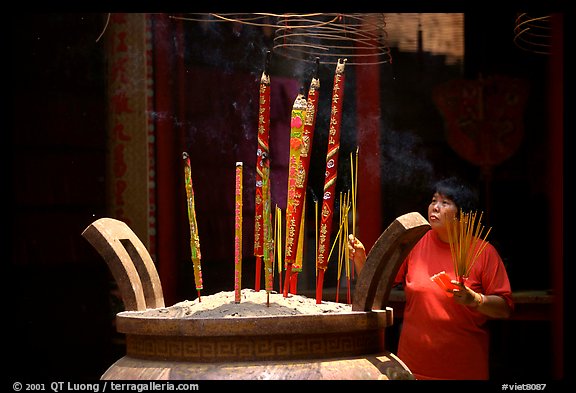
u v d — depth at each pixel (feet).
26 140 12.05
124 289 6.46
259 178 6.86
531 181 15.25
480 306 8.07
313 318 5.68
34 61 12.09
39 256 12.15
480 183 15.23
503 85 15.23
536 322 14.47
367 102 13.42
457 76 14.92
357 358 5.90
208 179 12.83
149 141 12.07
